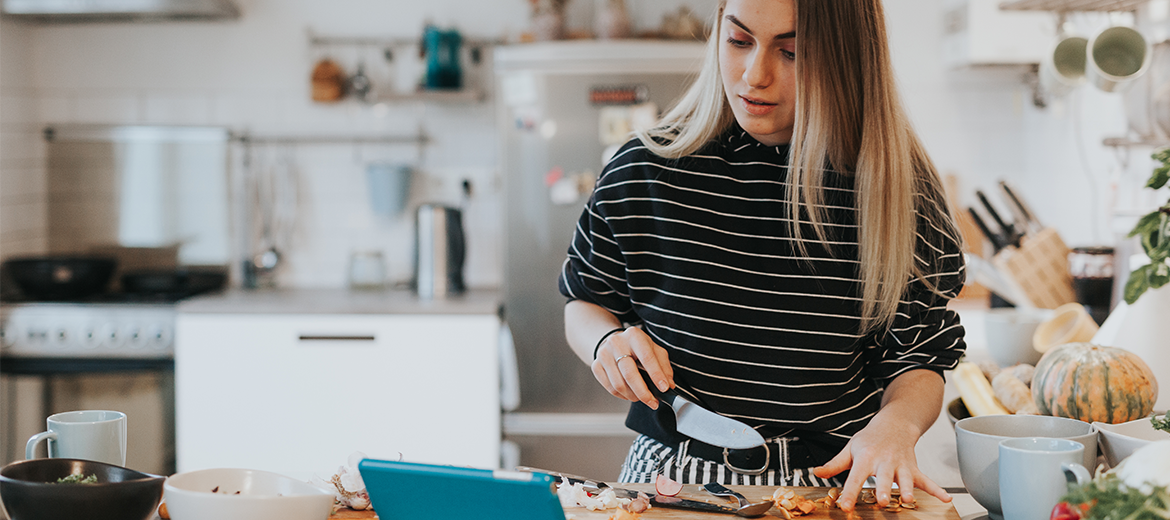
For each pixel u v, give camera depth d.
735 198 1.12
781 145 1.12
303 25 3.56
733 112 1.10
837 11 1.00
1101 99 2.78
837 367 1.12
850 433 1.13
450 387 3.01
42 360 3.09
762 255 1.11
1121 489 0.70
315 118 3.59
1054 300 2.45
